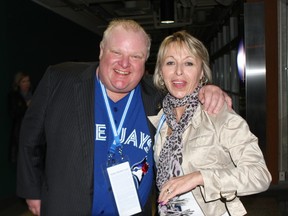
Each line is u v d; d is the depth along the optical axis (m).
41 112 1.81
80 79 1.80
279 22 5.05
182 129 1.55
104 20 8.41
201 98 1.56
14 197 4.98
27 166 1.91
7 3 4.91
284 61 5.08
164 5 6.41
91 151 1.73
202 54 1.63
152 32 10.98
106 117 1.81
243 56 5.05
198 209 1.48
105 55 1.75
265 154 4.94
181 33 1.65
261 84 4.88
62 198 1.73
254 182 1.32
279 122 5.11
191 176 1.36
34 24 5.80
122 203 1.75
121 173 1.76
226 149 1.45
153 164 1.86
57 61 6.82
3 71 4.76
